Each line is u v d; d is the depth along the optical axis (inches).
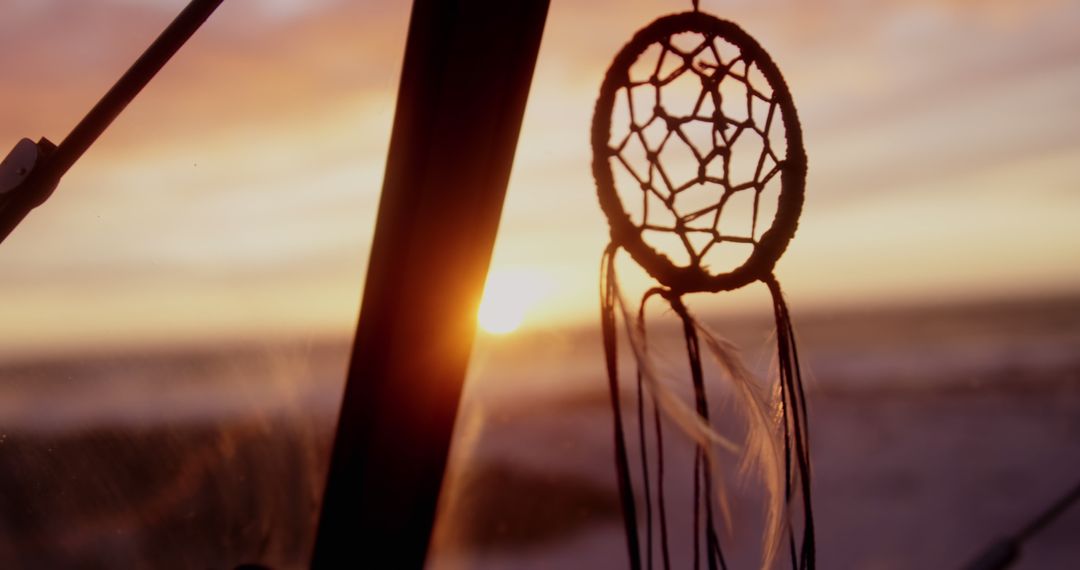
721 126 28.4
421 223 32.0
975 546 158.7
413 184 31.9
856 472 222.8
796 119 28.4
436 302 32.4
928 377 398.0
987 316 763.4
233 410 34.0
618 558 122.5
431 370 32.5
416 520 33.3
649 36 28.4
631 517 27.8
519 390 295.6
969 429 269.0
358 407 32.6
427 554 33.8
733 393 29.0
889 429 279.6
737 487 29.1
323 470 33.7
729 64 28.5
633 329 27.9
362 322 32.5
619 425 27.9
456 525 39.9
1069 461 217.0
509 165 32.2
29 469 33.9
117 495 33.9
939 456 234.8
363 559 33.1
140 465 34.0
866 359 498.6
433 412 32.8
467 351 32.7
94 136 30.5
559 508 132.6
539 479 136.9
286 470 33.9
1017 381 362.6
